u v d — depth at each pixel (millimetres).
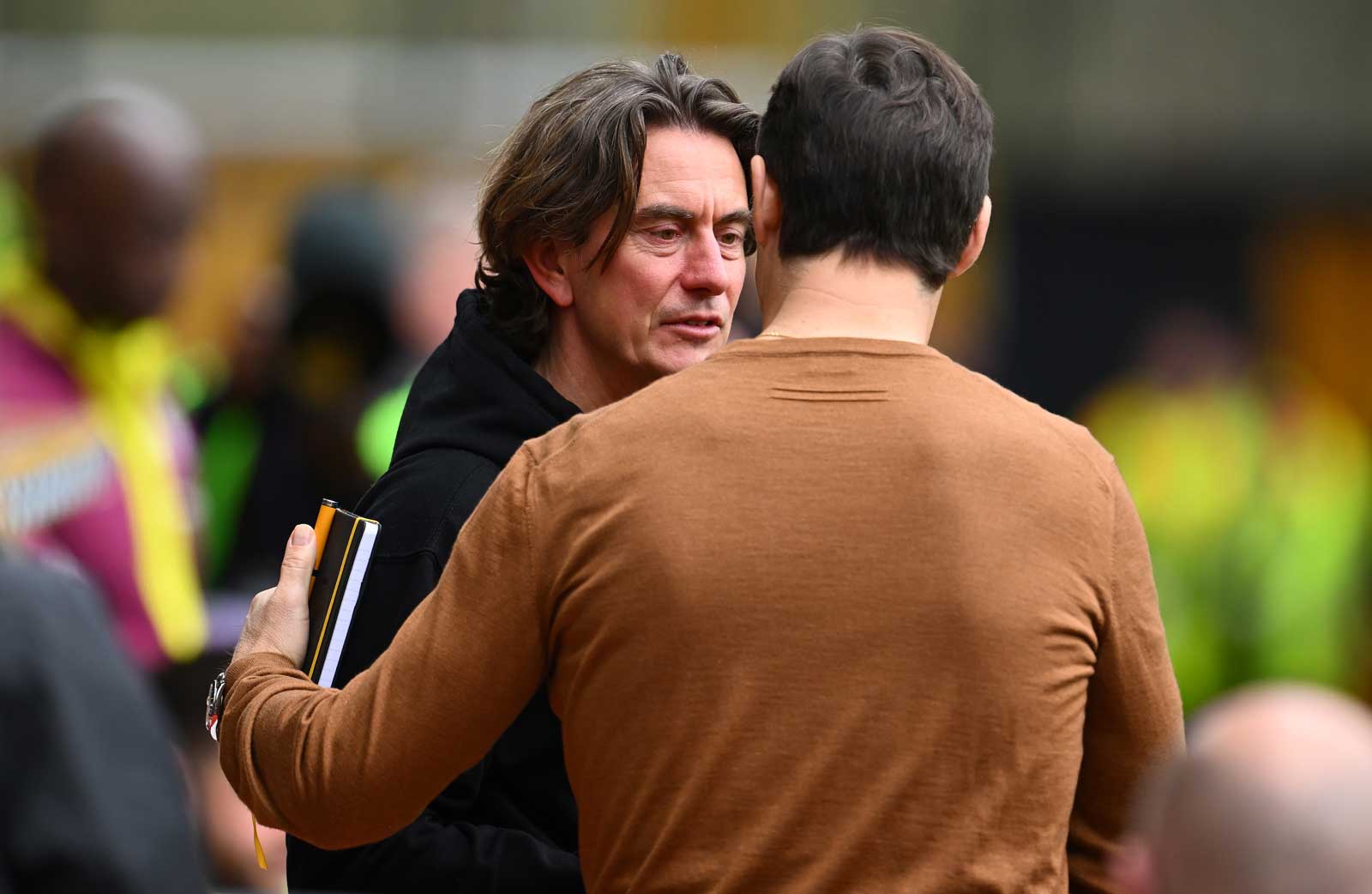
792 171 7434
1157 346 32625
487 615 7234
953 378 7266
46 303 14070
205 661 12008
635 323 8906
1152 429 31062
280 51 30219
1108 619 7148
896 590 6910
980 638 6879
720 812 6910
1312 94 38812
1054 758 6961
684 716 6961
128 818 6828
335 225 17672
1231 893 5629
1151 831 5906
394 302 17766
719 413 7176
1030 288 40562
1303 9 38781
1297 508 28891
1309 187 39906
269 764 7520
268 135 29391
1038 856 6930
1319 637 28281
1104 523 7141
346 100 29922
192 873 6973
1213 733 5828
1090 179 39656
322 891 8391
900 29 7785
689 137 8922
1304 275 41312
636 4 31406
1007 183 39531
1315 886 5543
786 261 7508
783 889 6855
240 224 29172
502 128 10078
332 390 17250
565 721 7332
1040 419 7289
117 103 14156
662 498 7059
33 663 6852
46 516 13781
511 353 8867
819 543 6957
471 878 8203
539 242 8961
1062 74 38375
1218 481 29641
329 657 7992
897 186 7332
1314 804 5578
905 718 6871
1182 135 39031
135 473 14391
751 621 6930
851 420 7113
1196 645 28359
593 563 7094
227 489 17422
